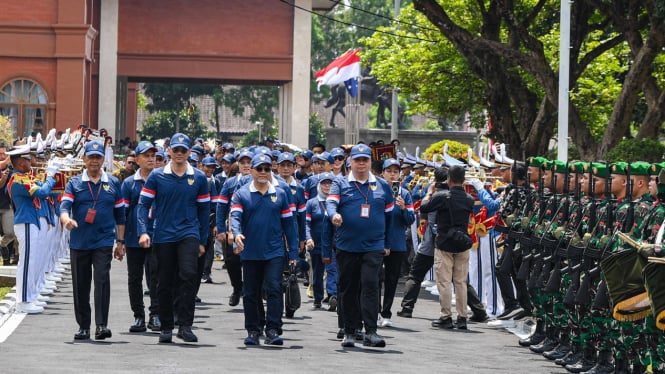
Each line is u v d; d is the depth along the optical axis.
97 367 13.59
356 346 16.52
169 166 16.08
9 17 53.78
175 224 16.00
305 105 60.00
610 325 14.16
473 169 22.31
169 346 15.75
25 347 15.41
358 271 16.41
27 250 19.81
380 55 48.09
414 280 21.00
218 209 17.66
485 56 36.66
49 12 53.97
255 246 16.16
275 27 60.00
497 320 20.22
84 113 55.12
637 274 12.94
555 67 44.16
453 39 33.75
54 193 23.36
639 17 35.56
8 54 53.78
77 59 54.03
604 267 13.14
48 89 54.03
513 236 16.84
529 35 33.41
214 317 19.64
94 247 16.27
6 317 19.00
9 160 20.86
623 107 31.75
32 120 54.16
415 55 45.81
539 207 16.11
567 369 15.01
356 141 55.25
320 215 21.44
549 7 41.88
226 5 59.84
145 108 99.38
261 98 101.94
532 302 16.80
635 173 13.62
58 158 23.78
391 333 18.50
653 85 37.38
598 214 14.29
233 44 59.88
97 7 58.41
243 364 14.20
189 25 59.69
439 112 46.44
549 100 33.31
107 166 32.94
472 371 14.50
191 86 98.38
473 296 20.66
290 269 18.88
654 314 12.47
